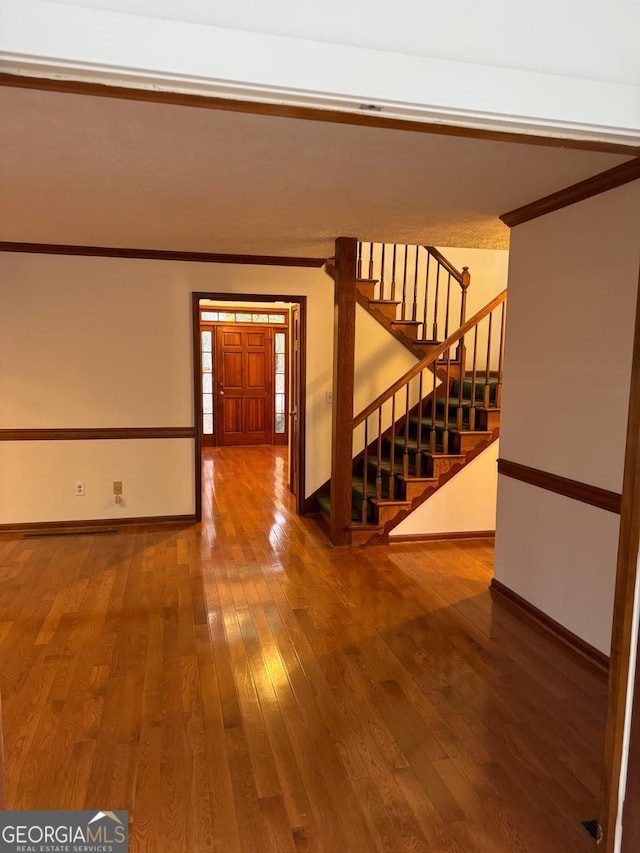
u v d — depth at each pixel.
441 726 2.36
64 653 2.88
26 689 2.57
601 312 2.71
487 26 1.27
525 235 3.28
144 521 5.06
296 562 4.19
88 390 4.83
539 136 1.38
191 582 3.80
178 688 2.60
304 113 1.29
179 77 1.13
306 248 4.57
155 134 2.14
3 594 3.58
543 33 1.30
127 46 1.10
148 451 5.00
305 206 3.22
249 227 3.78
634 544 1.51
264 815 1.90
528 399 3.29
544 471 3.16
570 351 2.93
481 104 1.28
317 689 2.61
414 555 4.35
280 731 2.32
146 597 3.56
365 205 3.16
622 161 2.39
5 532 4.79
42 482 4.83
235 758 2.16
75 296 4.71
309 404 5.27
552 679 2.71
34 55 1.07
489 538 4.74
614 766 1.59
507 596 3.54
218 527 5.00
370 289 5.33
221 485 6.52
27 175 2.66
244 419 9.06
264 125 2.03
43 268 4.63
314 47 1.18
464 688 2.63
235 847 1.78
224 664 2.80
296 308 5.53
